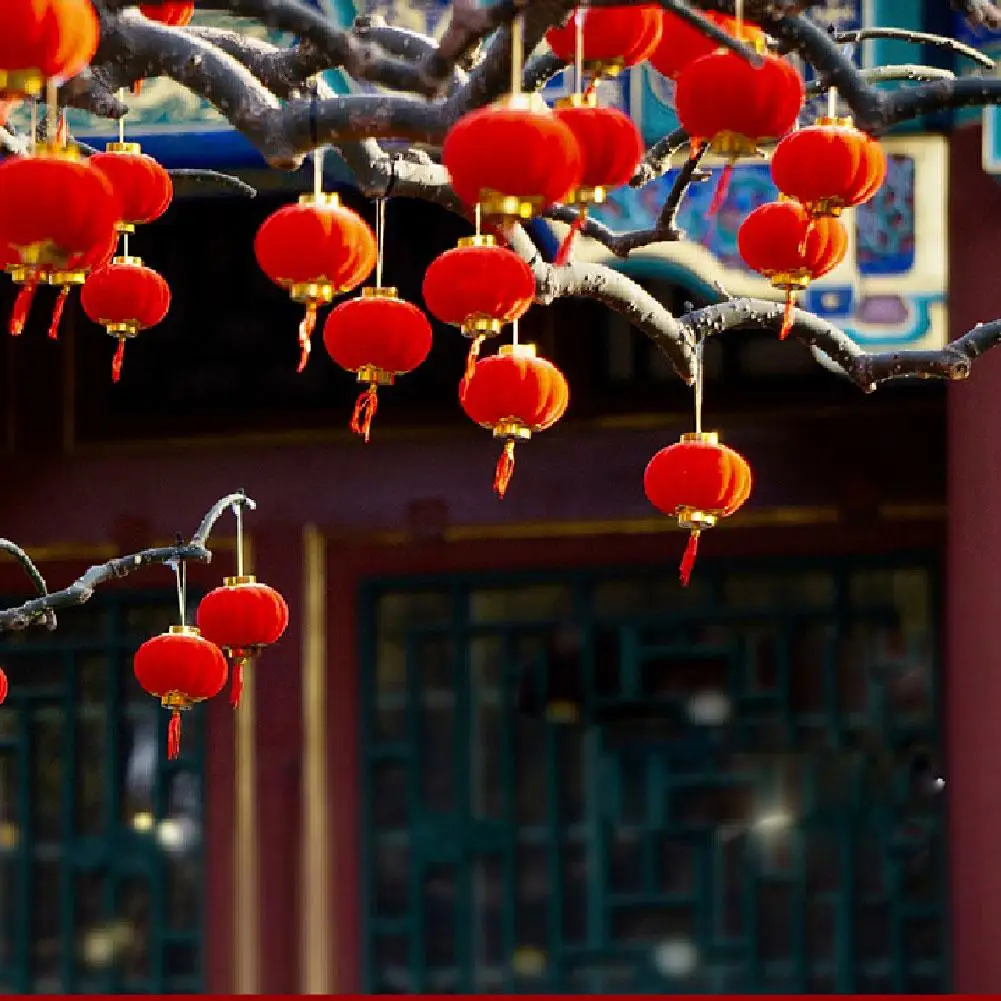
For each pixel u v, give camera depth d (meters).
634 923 24.73
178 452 26.12
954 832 20.45
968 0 12.29
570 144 9.70
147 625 25.95
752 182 20.11
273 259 11.28
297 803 25.25
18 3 8.98
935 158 20.27
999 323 14.11
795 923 24.31
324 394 26.05
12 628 14.40
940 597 24.39
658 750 24.77
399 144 18.03
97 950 25.59
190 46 11.11
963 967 20.34
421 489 25.58
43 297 26.47
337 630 25.53
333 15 19.95
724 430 25.12
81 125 20.11
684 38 10.82
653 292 25.64
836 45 11.68
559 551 25.23
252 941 25.19
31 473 26.28
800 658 24.62
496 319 11.43
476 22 10.19
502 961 24.91
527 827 24.97
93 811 25.80
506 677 25.14
